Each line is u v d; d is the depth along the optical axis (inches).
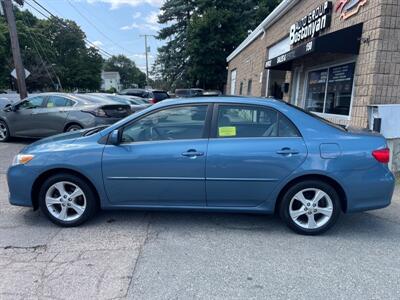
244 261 136.3
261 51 657.6
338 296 114.3
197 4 1592.0
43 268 129.3
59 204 167.6
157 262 134.6
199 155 157.2
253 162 155.5
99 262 134.1
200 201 163.0
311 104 423.5
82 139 167.0
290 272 128.6
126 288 117.1
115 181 162.1
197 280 122.6
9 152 350.3
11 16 600.7
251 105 162.4
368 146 155.0
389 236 161.9
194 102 165.2
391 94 273.4
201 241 153.8
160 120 164.4
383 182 154.8
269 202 160.1
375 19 269.4
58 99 383.9
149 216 182.7
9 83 1745.8
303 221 162.1
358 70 295.0
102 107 364.5
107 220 176.6
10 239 154.3
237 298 112.7
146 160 159.0
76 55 2679.6
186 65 1640.0
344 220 181.2
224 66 1417.3
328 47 295.7
